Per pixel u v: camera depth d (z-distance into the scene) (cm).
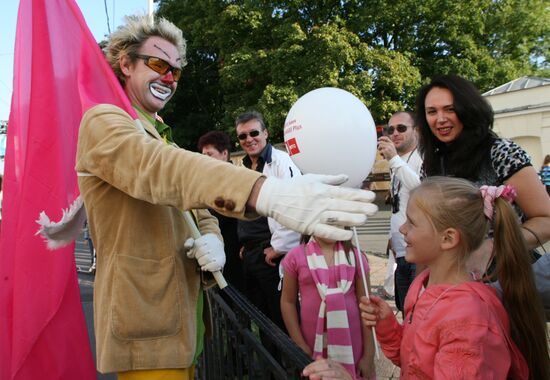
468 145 192
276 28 1333
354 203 93
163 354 126
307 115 174
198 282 143
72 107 164
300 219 93
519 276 137
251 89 1509
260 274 303
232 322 193
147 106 152
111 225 127
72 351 158
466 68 1449
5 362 154
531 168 178
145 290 125
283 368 138
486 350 120
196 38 1545
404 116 335
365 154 176
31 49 162
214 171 102
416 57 1527
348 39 1278
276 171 309
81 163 120
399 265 305
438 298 134
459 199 139
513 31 1661
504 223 138
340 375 119
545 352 137
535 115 1116
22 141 162
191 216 153
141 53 147
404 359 145
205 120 1794
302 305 219
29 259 152
